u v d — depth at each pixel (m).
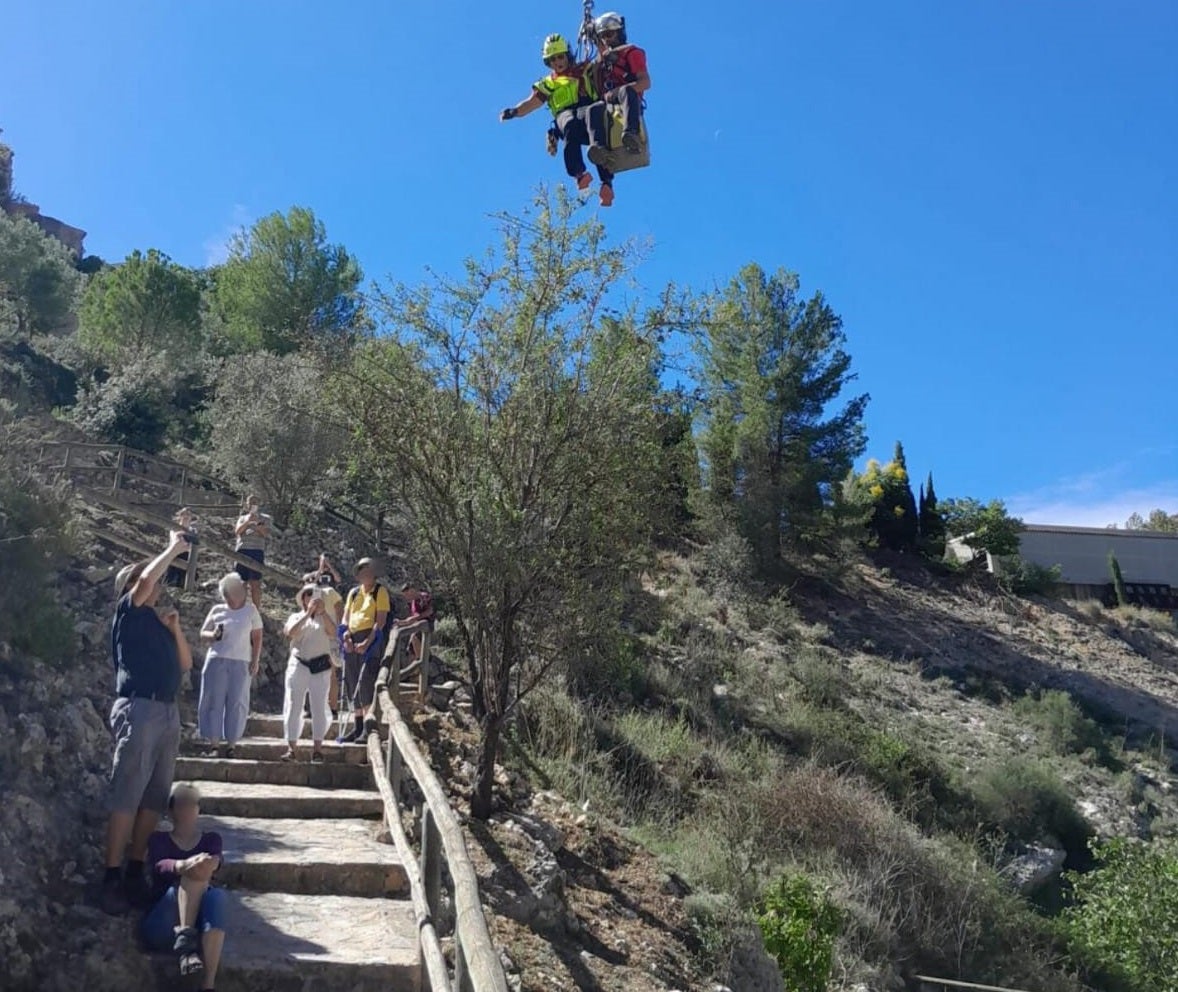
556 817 13.21
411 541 12.38
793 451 33.69
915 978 15.63
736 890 13.82
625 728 17.84
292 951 6.53
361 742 10.91
